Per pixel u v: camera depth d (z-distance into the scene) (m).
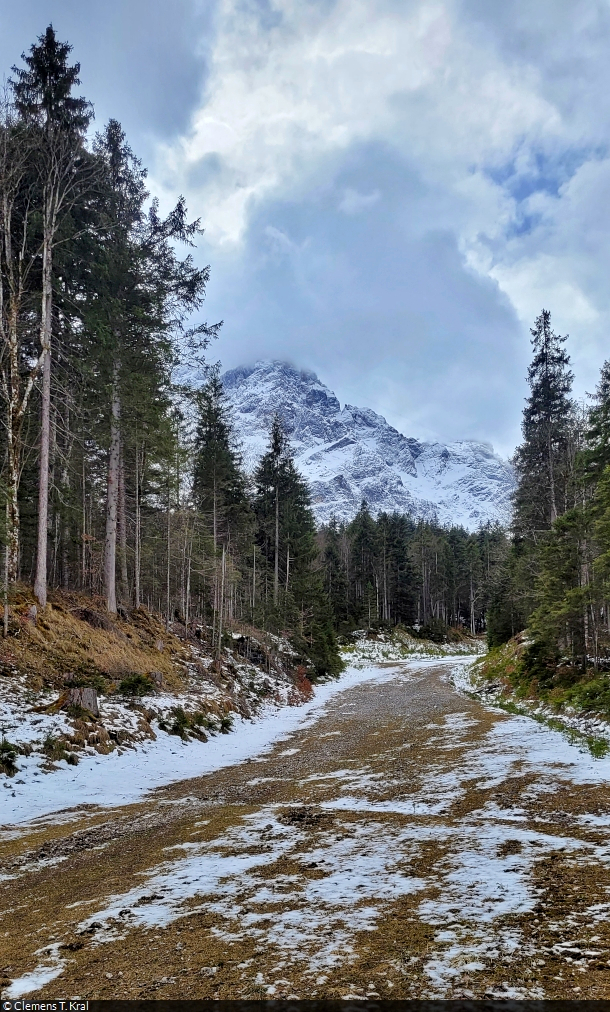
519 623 33.91
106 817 7.85
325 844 5.70
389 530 76.06
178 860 5.44
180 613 29.86
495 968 2.82
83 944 3.50
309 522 42.91
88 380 19.31
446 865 4.72
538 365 27.66
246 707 19.66
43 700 12.49
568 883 4.04
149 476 28.23
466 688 26.12
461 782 8.55
